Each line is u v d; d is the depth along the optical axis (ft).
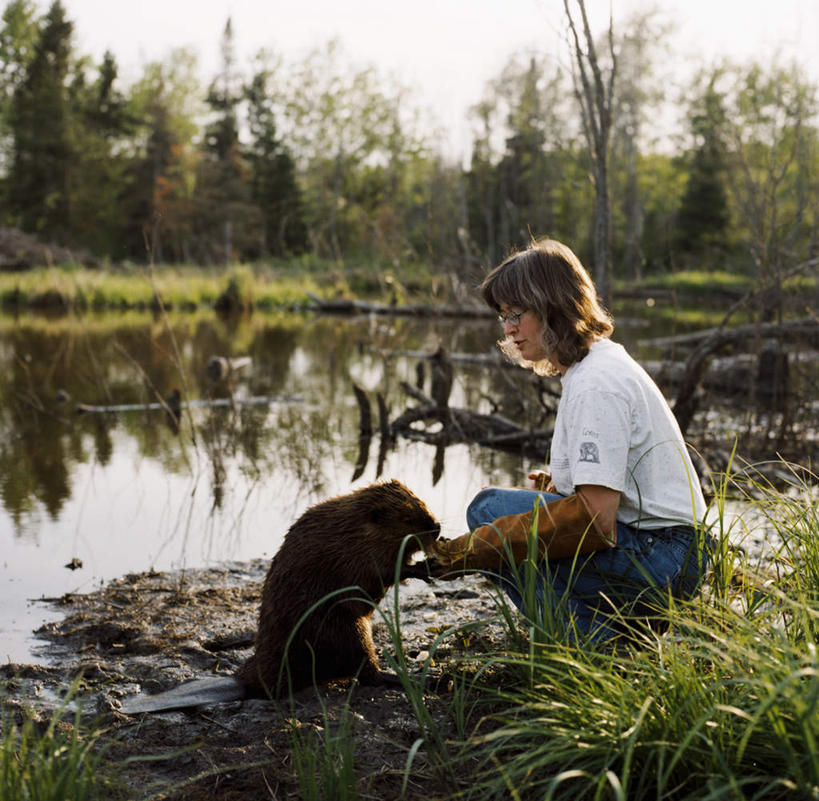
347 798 7.43
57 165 173.17
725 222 132.98
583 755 7.20
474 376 43.19
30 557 16.31
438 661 11.23
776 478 21.49
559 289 9.52
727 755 6.98
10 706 10.12
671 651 7.92
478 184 146.10
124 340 56.59
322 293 99.14
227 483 22.47
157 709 9.87
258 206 167.12
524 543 9.45
